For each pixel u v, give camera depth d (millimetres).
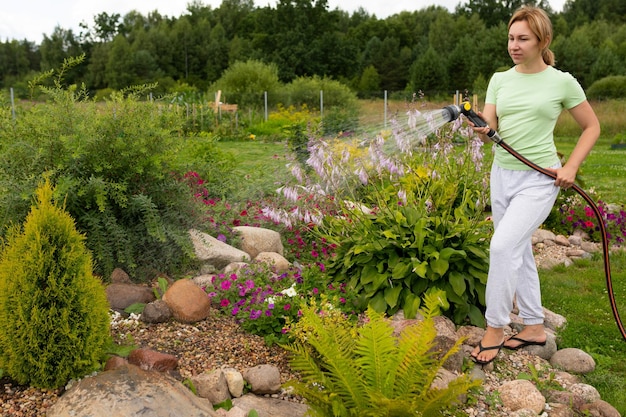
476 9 74125
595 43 55406
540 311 3697
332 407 2549
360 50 66438
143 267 4438
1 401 2646
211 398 2842
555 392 3260
